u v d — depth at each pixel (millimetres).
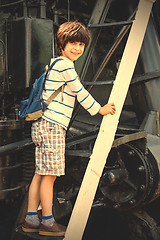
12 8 3008
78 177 2494
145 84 2904
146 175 2375
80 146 2730
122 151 2543
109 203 2625
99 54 3807
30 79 2701
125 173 2518
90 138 2102
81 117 3318
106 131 1901
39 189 1833
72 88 1714
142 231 2697
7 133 2695
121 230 2943
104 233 3086
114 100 1955
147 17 2213
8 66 2781
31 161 2854
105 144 1924
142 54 2912
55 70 1728
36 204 1832
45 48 2746
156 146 2523
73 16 3348
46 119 1715
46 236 1735
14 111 2904
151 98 2898
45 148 1717
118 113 2004
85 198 1827
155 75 2836
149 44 2943
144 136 2361
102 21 2359
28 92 2928
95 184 1907
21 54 2695
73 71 1709
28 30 2666
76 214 1771
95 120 3146
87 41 1777
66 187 3207
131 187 2482
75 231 1794
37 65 2721
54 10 3018
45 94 1734
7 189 2646
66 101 1755
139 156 2414
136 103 3074
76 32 1708
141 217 2717
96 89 3555
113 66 3801
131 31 2090
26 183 2811
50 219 1744
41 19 2742
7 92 2908
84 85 2158
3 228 2641
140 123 3102
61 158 1735
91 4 3371
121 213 2910
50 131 1720
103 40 3799
